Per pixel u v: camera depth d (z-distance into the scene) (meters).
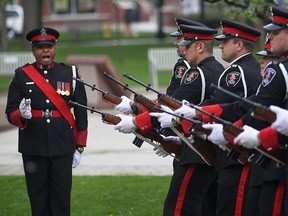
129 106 12.44
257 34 12.02
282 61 10.00
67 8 80.81
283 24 10.20
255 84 11.65
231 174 11.71
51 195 13.06
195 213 12.38
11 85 13.00
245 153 10.63
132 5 79.94
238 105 10.91
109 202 16.25
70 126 13.02
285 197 10.02
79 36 66.00
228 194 11.74
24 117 12.44
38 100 12.89
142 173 18.83
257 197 10.63
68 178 13.01
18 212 15.62
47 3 80.81
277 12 10.21
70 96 13.02
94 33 74.38
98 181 18.03
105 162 20.12
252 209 10.70
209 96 12.28
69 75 13.07
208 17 58.59
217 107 11.16
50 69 13.05
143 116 11.86
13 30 70.38
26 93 12.88
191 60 12.59
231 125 9.84
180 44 12.60
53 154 12.85
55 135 12.88
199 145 11.70
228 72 11.77
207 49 12.55
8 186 17.73
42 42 12.80
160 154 12.65
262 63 12.69
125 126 11.96
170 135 12.40
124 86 11.86
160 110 11.52
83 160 20.44
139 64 46.53
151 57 38.62
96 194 16.84
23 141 12.95
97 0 80.12
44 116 12.89
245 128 9.76
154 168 19.34
